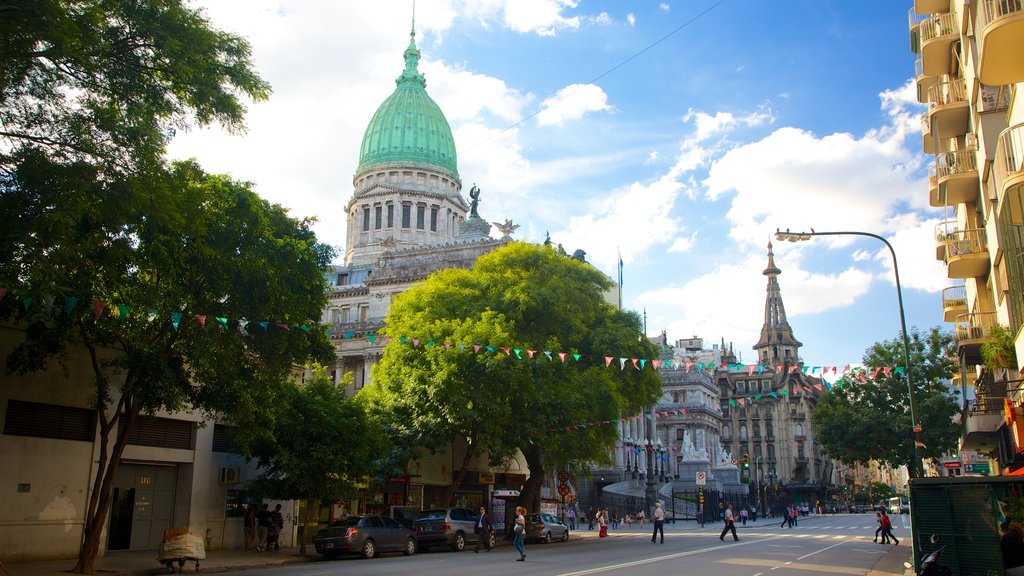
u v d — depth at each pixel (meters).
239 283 25.67
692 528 70.12
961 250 33.47
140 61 19.75
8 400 27.52
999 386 34.28
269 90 21.86
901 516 111.88
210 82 20.38
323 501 34.88
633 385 48.41
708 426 147.25
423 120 125.44
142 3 19.42
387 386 42.94
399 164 121.38
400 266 88.00
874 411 52.00
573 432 43.38
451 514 38.47
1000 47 21.47
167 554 26.03
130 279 23.08
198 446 34.78
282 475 35.50
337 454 34.34
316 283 28.22
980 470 55.00
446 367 38.00
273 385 28.14
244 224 25.84
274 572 25.81
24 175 17.88
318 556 33.97
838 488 174.62
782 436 159.25
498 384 39.25
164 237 21.94
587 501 89.06
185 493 34.22
